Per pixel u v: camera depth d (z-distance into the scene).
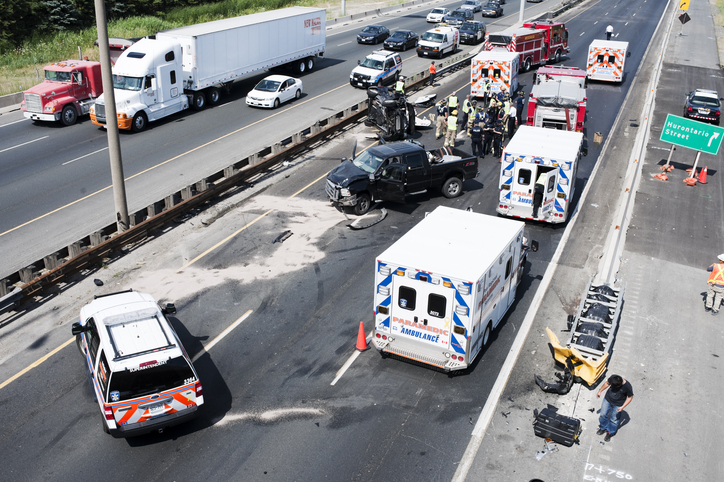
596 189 22.95
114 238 17.23
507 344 13.78
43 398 11.85
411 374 12.77
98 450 10.62
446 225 14.21
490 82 33.41
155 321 11.47
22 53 40.00
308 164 24.80
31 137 27.23
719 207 21.70
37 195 21.05
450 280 11.70
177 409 10.63
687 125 23.45
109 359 10.17
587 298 14.66
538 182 19.23
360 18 60.22
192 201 20.03
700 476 10.20
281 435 11.00
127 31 46.94
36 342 13.57
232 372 12.70
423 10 67.00
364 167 20.45
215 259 17.27
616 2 77.94
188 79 30.91
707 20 67.50
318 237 18.67
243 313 14.76
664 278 16.77
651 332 14.27
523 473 10.18
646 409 11.76
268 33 35.06
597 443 10.89
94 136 27.56
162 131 28.36
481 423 11.35
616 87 38.44
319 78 38.75
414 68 41.22
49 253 17.25
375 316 12.86
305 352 13.39
